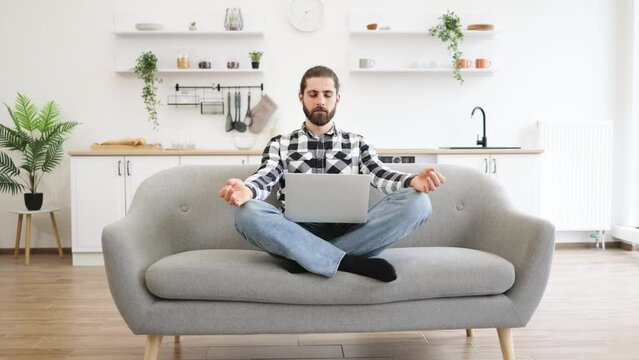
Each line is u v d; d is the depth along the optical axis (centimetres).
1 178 421
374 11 470
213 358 210
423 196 186
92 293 315
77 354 213
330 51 472
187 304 178
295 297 176
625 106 476
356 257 181
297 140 220
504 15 477
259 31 457
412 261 184
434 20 470
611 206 479
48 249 465
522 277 184
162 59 468
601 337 233
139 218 202
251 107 475
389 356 212
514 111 480
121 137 470
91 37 464
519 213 207
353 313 179
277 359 209
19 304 290
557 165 466
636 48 464
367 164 216
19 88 463
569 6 478
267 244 179
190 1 466
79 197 409
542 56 480
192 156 409
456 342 228
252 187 192
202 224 223
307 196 183
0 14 460
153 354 183
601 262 403
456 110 478
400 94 476
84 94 466
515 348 219
